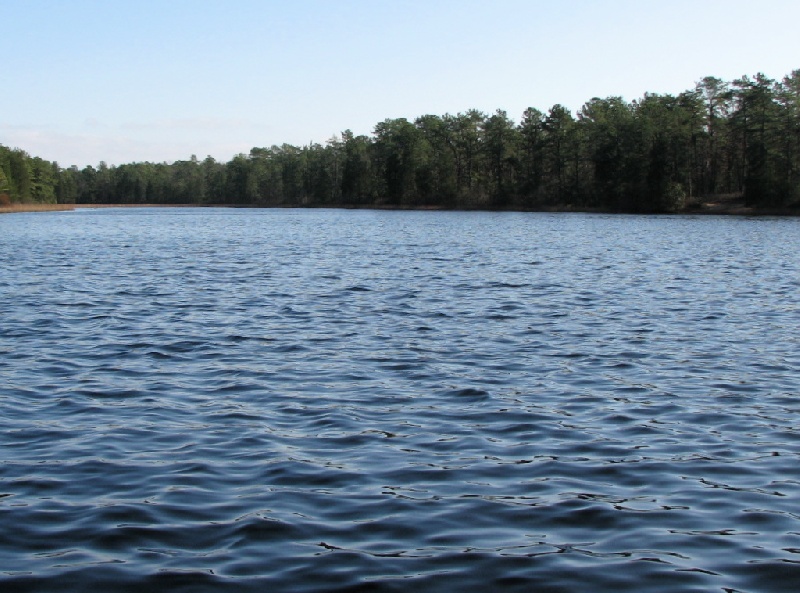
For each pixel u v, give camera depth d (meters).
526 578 6.51
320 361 15.65
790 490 8.58
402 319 21.05
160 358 15.94
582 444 10.29
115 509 7.94
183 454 9.78
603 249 49.47
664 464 9.48
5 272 34.47
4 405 12.18
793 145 113.69
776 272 34.66
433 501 8.21
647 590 6.32
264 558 6.86
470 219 109.75
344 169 188.25
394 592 6.28
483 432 10.81
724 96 118.56
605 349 16.97
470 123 162.50
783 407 12.25
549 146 144.88
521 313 22.19
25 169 178.25
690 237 63.09
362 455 9.77
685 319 21.20
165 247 52.56
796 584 6.38
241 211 169.88
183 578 6.48
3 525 7.53
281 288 28.19
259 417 11.55
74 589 6.30
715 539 7.29
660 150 121.38
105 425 11.11
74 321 20.70
